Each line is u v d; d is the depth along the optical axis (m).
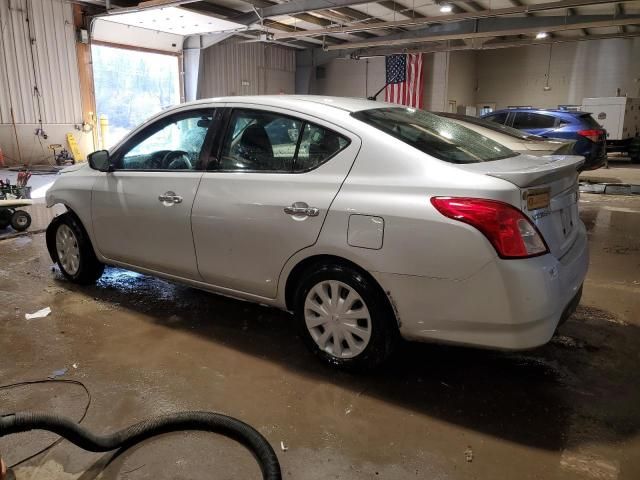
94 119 13.84
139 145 3.49
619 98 14.91
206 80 17.20
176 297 3.86
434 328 2.34
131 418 2.32
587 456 2.09
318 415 2.36
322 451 2.12
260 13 13.93
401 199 2.34
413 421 2.32
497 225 2.13
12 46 11.95
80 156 13.55
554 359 2.90
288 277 2.78
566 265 2.39
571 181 2.68
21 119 12.32
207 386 2.60
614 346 3.05
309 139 2.71
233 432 2.18
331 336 2.70
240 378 2.68
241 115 3.01
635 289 4.04
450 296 2.26
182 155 3.26
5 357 2.88
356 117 2.68
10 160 12.28
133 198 3.40
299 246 2.64
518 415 2.37
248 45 18.59
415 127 2.81
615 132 15.11
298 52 20.91
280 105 2.87
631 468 2.02
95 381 2.63
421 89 19.39
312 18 15.95
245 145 2.95
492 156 2.71
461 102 21.09
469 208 2.17
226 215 2.91
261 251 2.81
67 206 3.93
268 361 2.86
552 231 2.38
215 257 3.03
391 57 17.69
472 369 2.79
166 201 3.21
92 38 13.55
